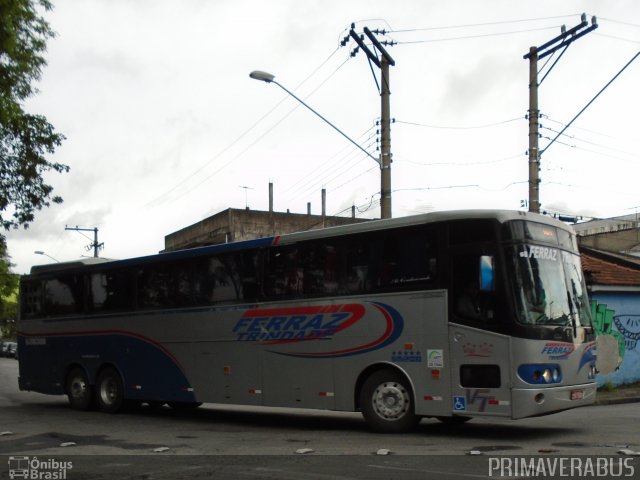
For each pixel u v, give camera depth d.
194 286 14.05
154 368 14.66
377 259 11.29
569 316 10.52
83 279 16.77
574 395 10.24
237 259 13.30
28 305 18.34
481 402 10.00
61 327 17.17
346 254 11.69
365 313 11.30
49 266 17.88
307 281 12.13
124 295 15.62
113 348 15.70
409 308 10.81
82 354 16.50
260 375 12.62
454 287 10.43
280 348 12.35
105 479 7.80
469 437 10.43
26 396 21.94
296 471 7.99
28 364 18.03
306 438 10.83
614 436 10.27
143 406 17.34
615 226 40.25
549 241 10.66
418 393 10.61
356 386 11.35
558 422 12.45
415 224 10.92
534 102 19.95
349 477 7.55
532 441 9.89
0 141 16.62
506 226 10.19
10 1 13.60
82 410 16.45
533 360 9.78
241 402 12.88
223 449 9.86
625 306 20.78
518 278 10.03
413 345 10.70
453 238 10.53
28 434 11.96
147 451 9.81
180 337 14.14
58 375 17.12
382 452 9.03
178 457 9.22
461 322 10.27
